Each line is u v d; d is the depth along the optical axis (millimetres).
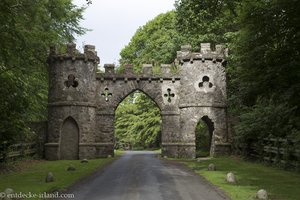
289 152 17359
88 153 28016
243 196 10727
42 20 22969
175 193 11555
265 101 18312
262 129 20672
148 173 16812
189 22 24641
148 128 45938
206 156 29406
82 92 28344
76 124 28031
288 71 13328
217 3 20781
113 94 29703
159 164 21609
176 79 29984
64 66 28406
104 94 29734
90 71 28938
